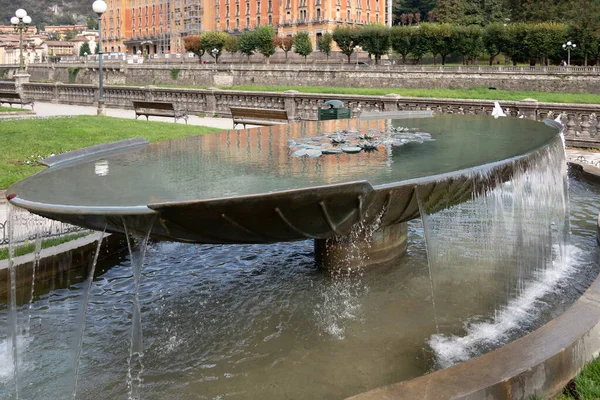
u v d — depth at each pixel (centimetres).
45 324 554
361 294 610
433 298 539
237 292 628
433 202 516
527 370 364
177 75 7481
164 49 12106
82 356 496
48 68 9119
